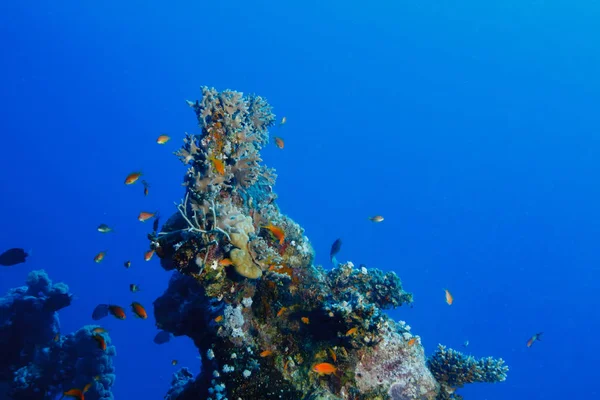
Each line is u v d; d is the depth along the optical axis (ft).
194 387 25.48
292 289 24.47
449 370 26.50
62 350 35.68
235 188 25.13
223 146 24.32
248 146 26.27
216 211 21.24
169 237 21.89
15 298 36.45
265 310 23.49
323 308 22.80
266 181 29.99
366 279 28.55
